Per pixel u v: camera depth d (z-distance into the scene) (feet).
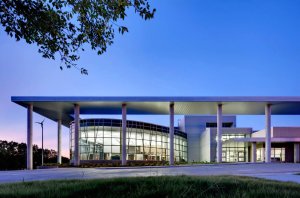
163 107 145.69
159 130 190.29
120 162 158.51
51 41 29.12
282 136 161.17
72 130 175.52
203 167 104.06
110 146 163.32
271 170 86.79
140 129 176.76
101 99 127.34
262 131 176.76
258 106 141.79
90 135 164.55
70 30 29.09
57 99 126.11
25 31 27.12
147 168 105.60
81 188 30.63
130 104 136.56
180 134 215.51
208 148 205.36
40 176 73.61
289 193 28.30
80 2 27.07
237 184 33.50
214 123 231.50
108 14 27.43
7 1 25.18
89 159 161.68
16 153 277.23
